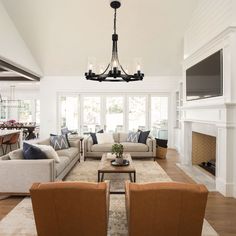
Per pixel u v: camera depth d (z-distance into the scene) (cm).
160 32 528
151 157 580
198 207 173
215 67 367
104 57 625
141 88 754
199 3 445
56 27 514
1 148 643
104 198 177
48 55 633
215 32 377
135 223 181
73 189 174
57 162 367
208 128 413
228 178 337
